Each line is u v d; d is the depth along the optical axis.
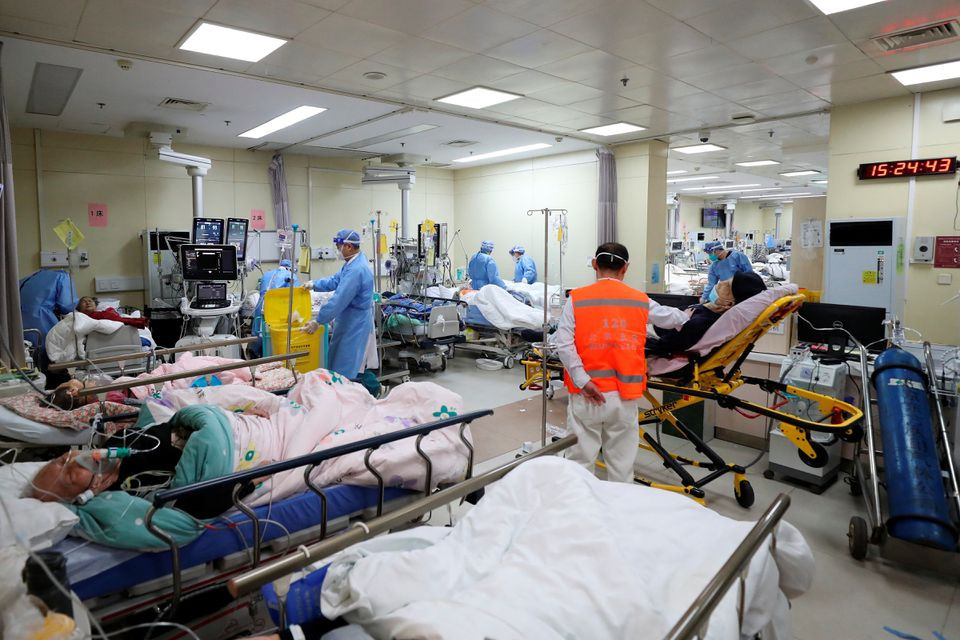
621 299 2.55
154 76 4.44
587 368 2.52
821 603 2.27
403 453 2.16
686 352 2.98
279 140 7.12
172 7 3.21
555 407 4.85
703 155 8.77
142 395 3.05
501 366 6.37
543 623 1.08
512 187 9.16
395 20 3.46
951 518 2.48
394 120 6.11
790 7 3.29
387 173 8.18
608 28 3.61
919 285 4.93
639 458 3.75
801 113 5.86
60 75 4.36
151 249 6.65
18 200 6.07
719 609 1.18
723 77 4.65
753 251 13.75
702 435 3.97
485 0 3.18
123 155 6.70
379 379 5.18
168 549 1.69
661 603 1.19
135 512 1.69
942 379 3.00
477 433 4.19
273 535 1.89
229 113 5.67
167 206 7.08
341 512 2.06
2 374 3.15
